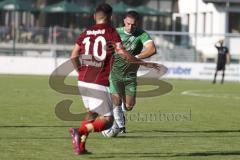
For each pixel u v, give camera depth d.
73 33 136.88
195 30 150.25
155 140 41.84
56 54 133.38
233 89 100.69
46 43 135.62
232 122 53.78
